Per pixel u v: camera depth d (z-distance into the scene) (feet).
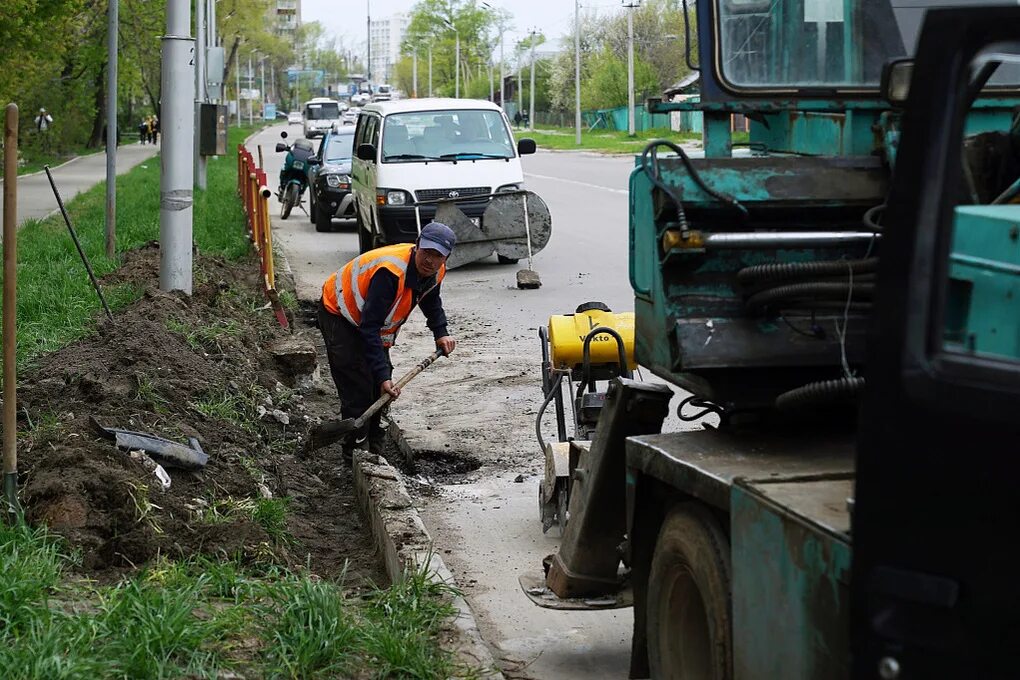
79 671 12.43
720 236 12.88
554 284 51.08
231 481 21.07
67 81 158.71
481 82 385.50
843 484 11.15
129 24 147.95
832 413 13.51
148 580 15.74
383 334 24.34
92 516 17.51
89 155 168.14
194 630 13.91
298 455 25.86
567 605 15.88
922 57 8.89
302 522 21.56
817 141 15.20
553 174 120.98
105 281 41.29
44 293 36.86
